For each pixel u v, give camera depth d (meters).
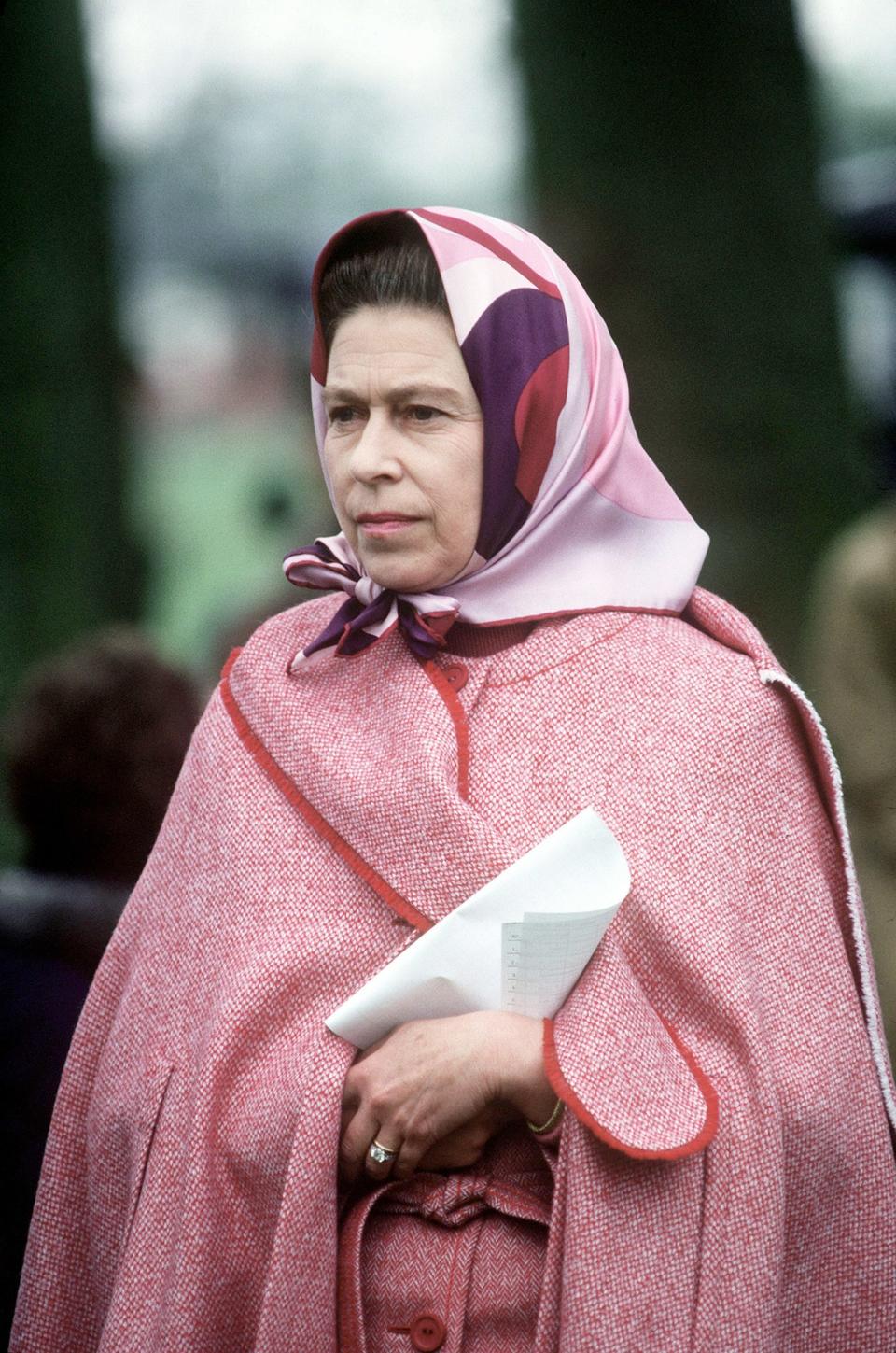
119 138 24.89
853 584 9.35
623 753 5.64
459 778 5.58
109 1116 5.89
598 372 5.90
